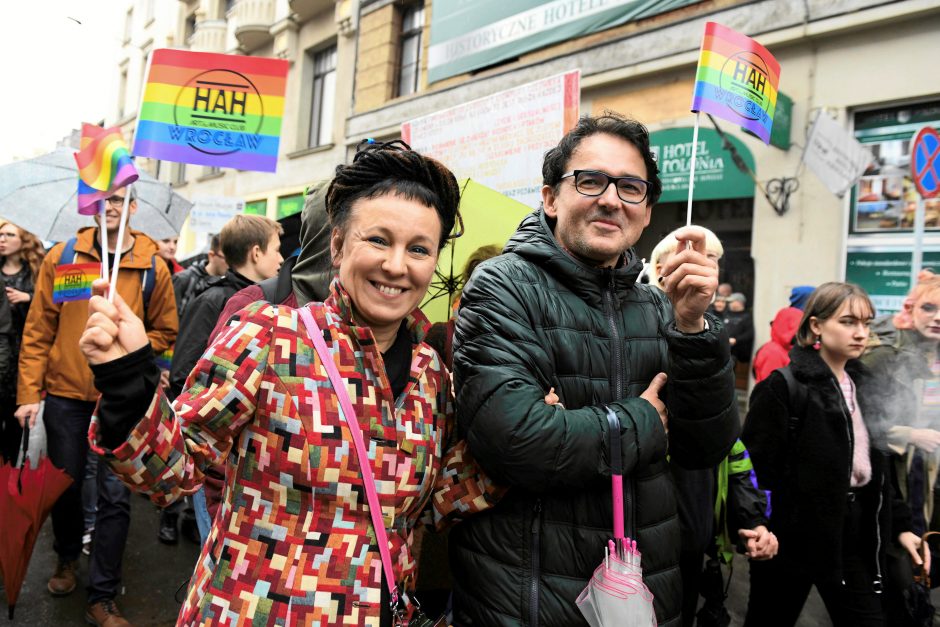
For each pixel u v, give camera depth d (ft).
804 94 19.40
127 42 71.10
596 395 4.68
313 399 3.73
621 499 4.31
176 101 5.14
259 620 3.54
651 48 22.68
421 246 3.96
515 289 4.65
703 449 4.79
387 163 3.97
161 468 3.34
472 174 12.03
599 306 4.90
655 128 22.80
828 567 6.99
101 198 3.64
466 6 29.99
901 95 17.67
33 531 8.92
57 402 9.64
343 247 4.10
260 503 3.68
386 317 3.96
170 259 19.52
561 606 4.36
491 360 4.42
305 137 45.14
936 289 7.59
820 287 7.50
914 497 7.49
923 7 16.80
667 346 5.13
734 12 20.52
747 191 20.39
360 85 38.47
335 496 3.70
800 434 7.09
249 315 3.89
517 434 4.16
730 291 21.47
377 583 3.75
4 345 11.65
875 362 7.73
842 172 16.19
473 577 4.58
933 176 9.73
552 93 10.48
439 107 31.96
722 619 7.43
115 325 3.27
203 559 3.84
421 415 4.23
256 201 48.70
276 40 46.44
